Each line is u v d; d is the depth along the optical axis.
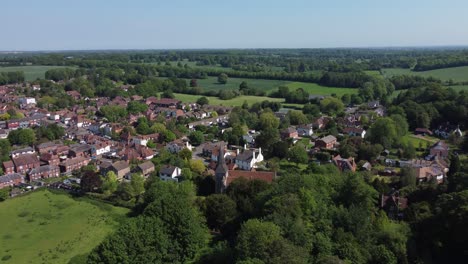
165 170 161.50
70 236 118.81
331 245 87.12
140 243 94.81
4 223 127.75
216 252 102.50
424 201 119.06
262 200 111.12
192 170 166.38
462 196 96.44
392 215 120.44
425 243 98.44
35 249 111.31
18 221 129.25
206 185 146.62
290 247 78.88
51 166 179.00
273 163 173.62
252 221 90.31
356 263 82.75
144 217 105.00
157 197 128.88
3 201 146.25
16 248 111.88
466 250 91.94
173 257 99.81
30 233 120.94
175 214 105.38
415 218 109.50
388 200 123.31
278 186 111.69
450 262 92.62
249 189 125.31
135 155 192.38
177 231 103.56
